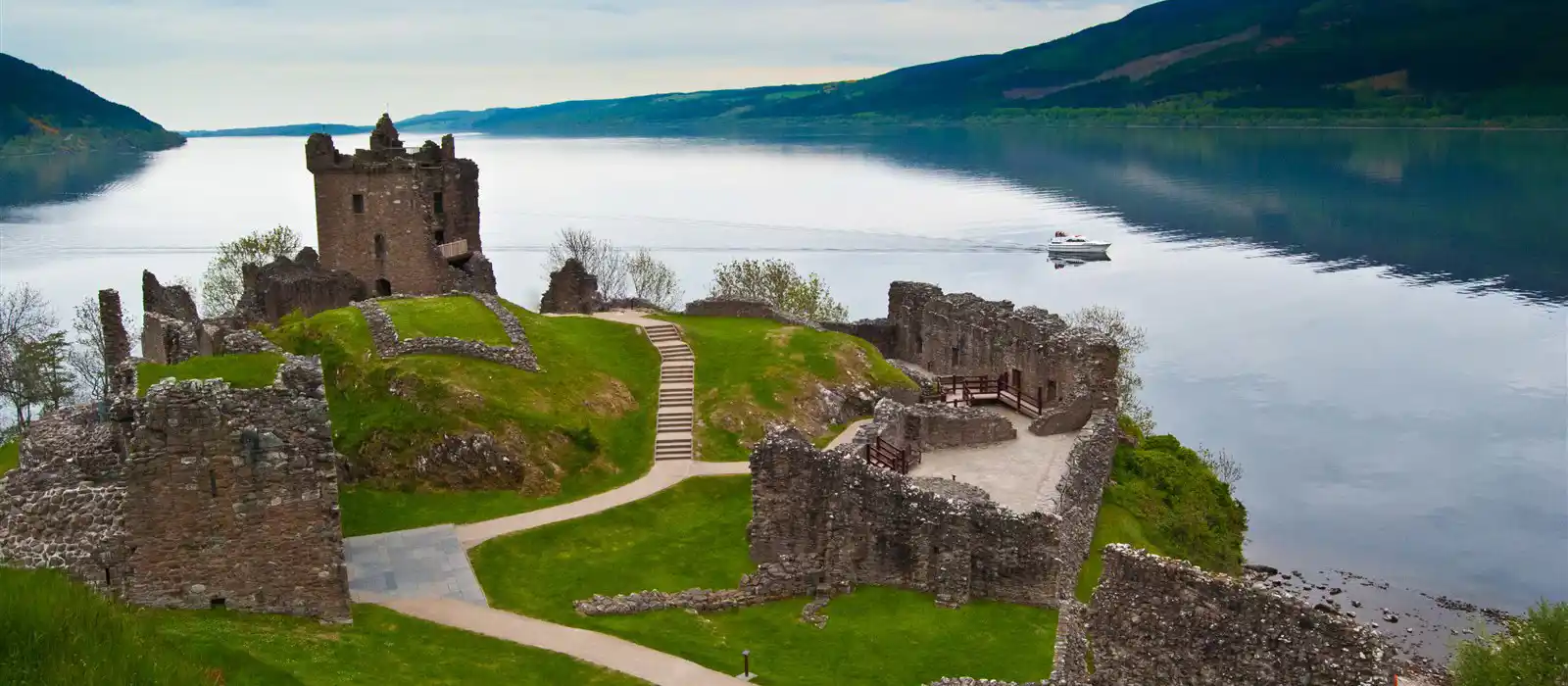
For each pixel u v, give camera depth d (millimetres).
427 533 61656
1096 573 57125
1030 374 81188
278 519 45344
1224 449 153375
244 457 44594
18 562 42062
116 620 31156
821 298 180750
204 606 44688
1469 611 96812
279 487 45219
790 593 54719
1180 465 76062
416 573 56219
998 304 89562
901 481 54094
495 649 47625
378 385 72938
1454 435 160625
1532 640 47812
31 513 42719
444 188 112750
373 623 48500
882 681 45250
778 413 76875
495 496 67312
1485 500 132750
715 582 56750
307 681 38875
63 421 47000
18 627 29031
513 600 53812
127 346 78250
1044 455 69375
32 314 168625
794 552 57500
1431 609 96875
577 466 70062
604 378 78625
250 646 40719
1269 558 110562
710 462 72062
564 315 94812
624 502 66188
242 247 141500
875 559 54719
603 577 57094
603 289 168000
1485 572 107938
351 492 66625
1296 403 176750
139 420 43219
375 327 77938
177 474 43781
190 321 81750
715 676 45719
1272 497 132625
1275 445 155250
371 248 110375
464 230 115625
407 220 109688
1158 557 33562
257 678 34781
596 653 47719
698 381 80562
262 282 98500
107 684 28250
